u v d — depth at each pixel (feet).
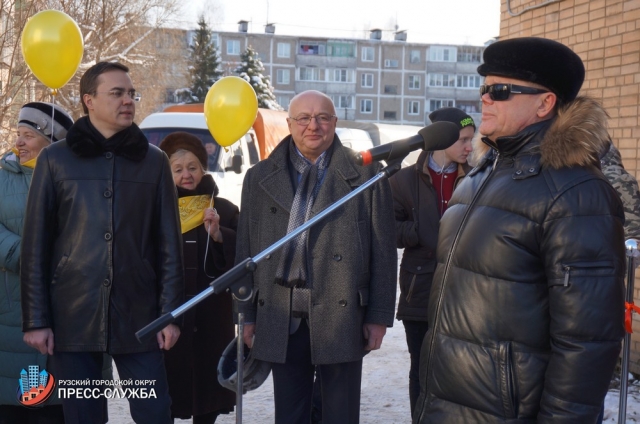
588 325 7.30
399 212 14.19
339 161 11.64
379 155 9.40
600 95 18.85
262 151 44.27
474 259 8.05
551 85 8.13
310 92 11.71
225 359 11.79
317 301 11.25
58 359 11.18
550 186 7.71
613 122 18.44
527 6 21.24
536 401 7.74
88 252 11.01
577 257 7.43
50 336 11.01
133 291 11.20
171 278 11.51
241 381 10.32
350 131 59.36
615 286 7.38
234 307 11.84
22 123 12.87
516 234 7.79
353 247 11.33
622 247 7.55
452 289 8.27
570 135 7.72
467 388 8.00
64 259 11.04
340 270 11.28
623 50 18.10
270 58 229.45
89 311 10.98
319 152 11.73
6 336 12.37
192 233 14.11
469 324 8.04
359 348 11.39
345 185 11.51
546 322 7.75
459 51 242.78
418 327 13.93
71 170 11.15
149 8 80.84
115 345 11.01
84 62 69.31
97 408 11.46
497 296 7.88
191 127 41.37
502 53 8.27
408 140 9.52
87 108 11.44
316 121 11.50
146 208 11.42
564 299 7.41
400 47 238.48
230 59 225.56
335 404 11.50
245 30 229.66
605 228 7.45
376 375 19.94
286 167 11.80
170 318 9.46
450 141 9.63
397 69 238.89
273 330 11.34
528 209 7.76
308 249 11.31
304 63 231.91
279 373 11.58
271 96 128.36
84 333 10.98
